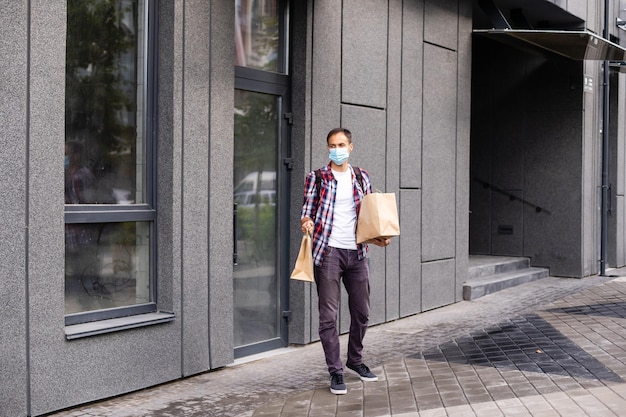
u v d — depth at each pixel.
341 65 8.36
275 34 7.72
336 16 8.25
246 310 7.38
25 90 5.14
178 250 6.30
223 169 6.72
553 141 13.38
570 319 8.54
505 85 13.76
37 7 5.20
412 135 9.71
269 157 7.67
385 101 9.16
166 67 6.27
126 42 6.12
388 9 9.20
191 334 6.43
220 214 6.69
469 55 11.11
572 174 13.23
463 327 8.73
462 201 10.94
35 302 5.21
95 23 5.88
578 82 13.15
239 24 7.28
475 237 14.06
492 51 13.85
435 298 10.20
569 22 13.45
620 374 6.07
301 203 7.82
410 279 9.65
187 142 6.36
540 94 13.48
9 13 5.04
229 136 6.78
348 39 8.46
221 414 5.40
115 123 6.04
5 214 5.03
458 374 6.25
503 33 10.85
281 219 7.79
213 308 6.64
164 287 6.29
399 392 5.80
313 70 7.90
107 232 5.97
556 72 13.32
